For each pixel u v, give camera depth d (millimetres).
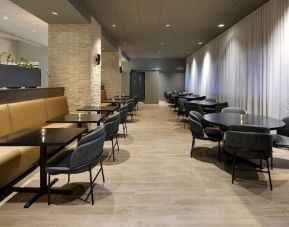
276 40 6230
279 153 5641
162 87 20922
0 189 3576
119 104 10320
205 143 6559
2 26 10000
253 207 3170
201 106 7680
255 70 7453
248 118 5043
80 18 7098
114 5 7027
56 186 3764
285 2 5812
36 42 13414
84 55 7785
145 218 2900
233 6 7125
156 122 10219
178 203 3266
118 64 13789
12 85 5539
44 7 6105
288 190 3678
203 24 9195
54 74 7852
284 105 5918
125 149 5949
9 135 3434
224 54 10305
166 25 9344
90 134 3129
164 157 5312
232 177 3969
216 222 2822
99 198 3395
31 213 3006
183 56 19250
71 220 2854
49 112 6188
